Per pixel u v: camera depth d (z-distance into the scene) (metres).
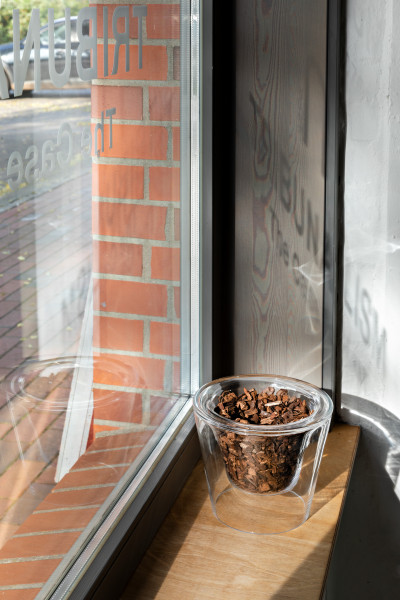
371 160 2.65
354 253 2.71
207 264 2.48
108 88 1.85
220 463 2.21
